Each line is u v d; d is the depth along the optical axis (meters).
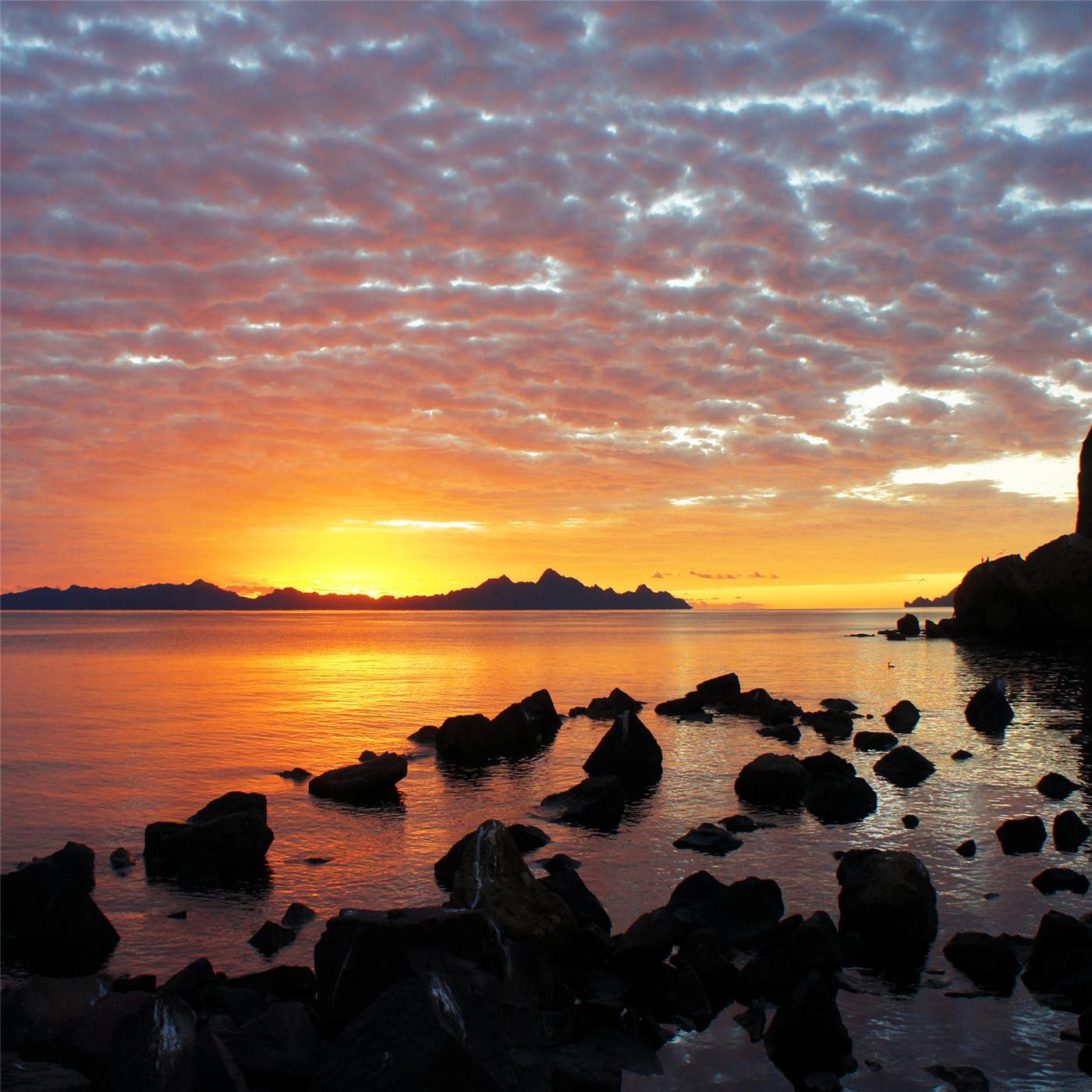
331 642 134.38
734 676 49.56
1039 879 16.00
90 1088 7.96
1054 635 103.31
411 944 10.55
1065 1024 10.78
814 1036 10.09
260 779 27.08
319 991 11.02
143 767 29.19
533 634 168.12
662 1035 10.57
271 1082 8.92
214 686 59.81
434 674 70.75
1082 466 110.69
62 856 17.19
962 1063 9.85
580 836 19.95
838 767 25.59
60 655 98.44
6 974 12.73
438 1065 7.66
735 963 12.86
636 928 12.92
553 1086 9.03
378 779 25.02
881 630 173.00
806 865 17.47
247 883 16.88
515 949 11.35
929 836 19.64
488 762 30.33
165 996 9.12
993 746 31.98
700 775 27.56
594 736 36.81
